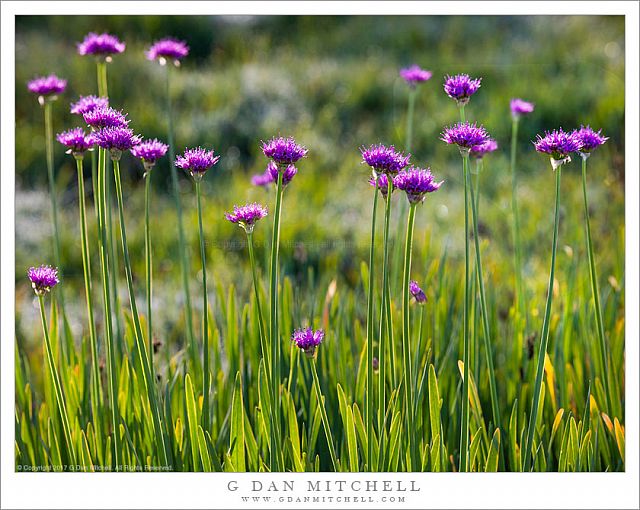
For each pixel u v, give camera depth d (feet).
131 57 20.84
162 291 12.17
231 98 21.45
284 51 26.37
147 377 6.28
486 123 18.30
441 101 20.62
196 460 6.74
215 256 13.65
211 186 17.39
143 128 18.11
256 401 7.72
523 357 8.11
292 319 8.05
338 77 23.71
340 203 17.03
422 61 24.20
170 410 7.08
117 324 7.51
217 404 7.55
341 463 6.84
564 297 8.90
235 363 7.82
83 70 19.31
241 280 11.69
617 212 13.01
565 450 6.87
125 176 17.21
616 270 9.82
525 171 17.20
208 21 24.64
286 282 8.07
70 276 13.23
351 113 22.30
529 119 18.53
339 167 19.11
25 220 14.97
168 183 17.37
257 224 14.15
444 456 6.84
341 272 12.64
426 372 7.15
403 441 6.61
